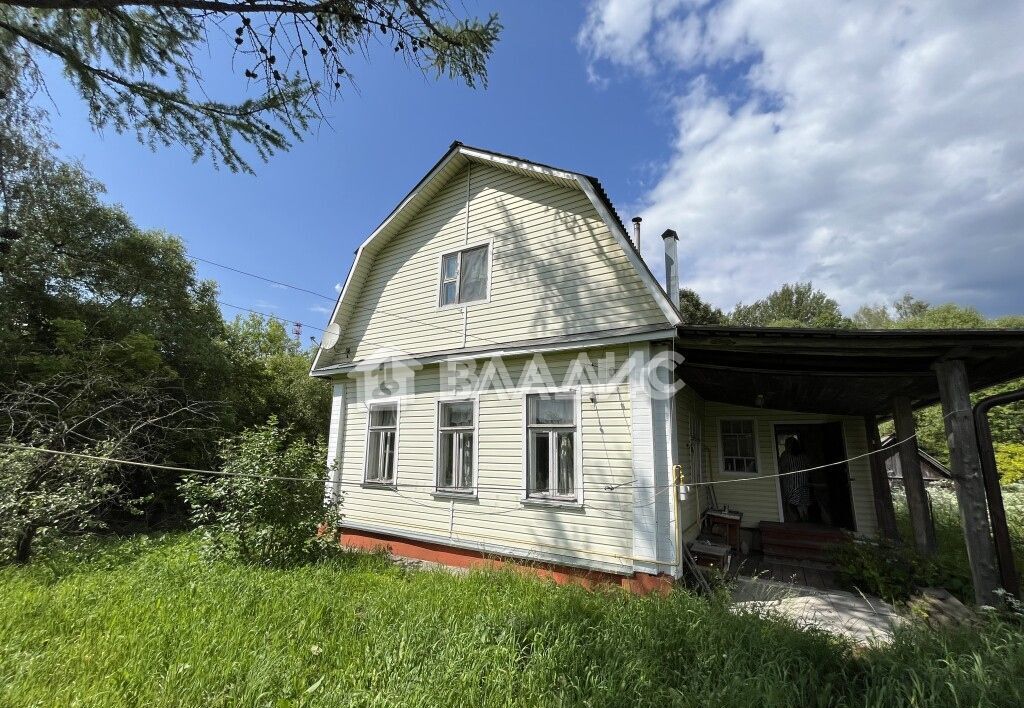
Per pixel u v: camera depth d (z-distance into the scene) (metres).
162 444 10.53
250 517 6.73
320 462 7.82
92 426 9.14
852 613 5.51
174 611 4.40
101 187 12.62
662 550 5.90
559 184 7.85
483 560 7.13
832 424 10.12
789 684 3.06
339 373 10.05
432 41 4.68
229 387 14.77
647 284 6.43
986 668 2.93
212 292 15.34
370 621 4.27
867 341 4.98
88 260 12.12
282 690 3.13
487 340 8.12
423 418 8.66
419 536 8.09
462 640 3.77
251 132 4.64
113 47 4.20
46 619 4.20
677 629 3.99
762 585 6.59
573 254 7.52
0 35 4.38
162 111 4.51
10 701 2.89
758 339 5.45
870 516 9.19
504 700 3.11
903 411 7.68
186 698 2.99
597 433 6.72
